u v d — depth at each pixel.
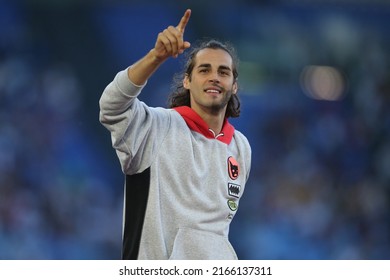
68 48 71.31
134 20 71.56
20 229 65.25
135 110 17.06
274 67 73.69
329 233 71.94
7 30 70.88
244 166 18.77
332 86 75.12
